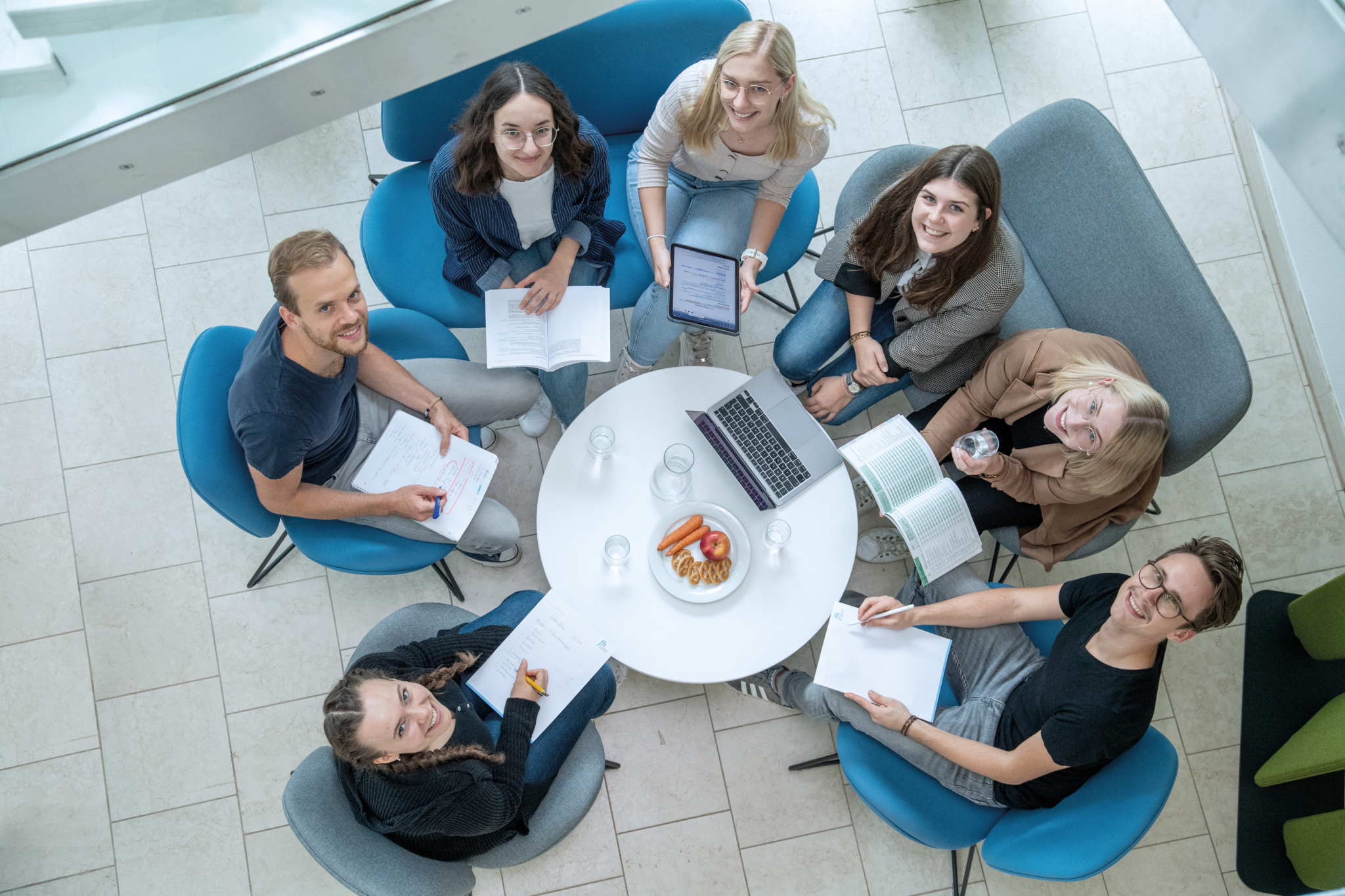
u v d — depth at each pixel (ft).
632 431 7.89
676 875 8.69
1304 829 8.23
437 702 6.35
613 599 7.45
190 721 8.77
